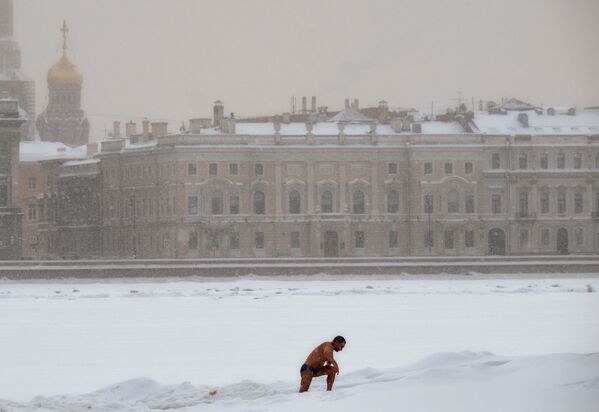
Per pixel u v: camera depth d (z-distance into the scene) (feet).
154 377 266.57
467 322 388.78
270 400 186.29
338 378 210.38
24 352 321.11
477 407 165.58
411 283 609.83
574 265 640.58
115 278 613.11
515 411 162.20
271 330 374.22
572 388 171.94
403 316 418.31
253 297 530.27
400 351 306.55
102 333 370.53
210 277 617.62
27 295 553.23
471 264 632.79
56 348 329.72
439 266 631.15
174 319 419.54
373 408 170.40
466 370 191.93
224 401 193.06
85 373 278.26
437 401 171.12
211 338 351.67
